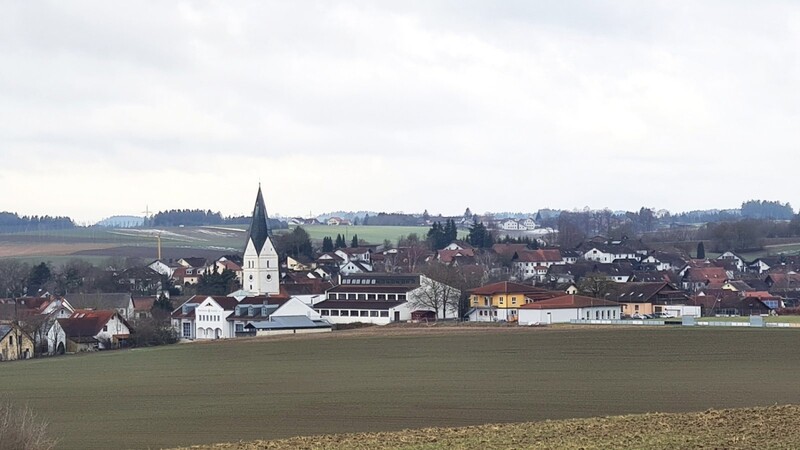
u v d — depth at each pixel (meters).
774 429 103.31
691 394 147.75
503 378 172.12
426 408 141.25
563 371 179.38
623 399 144.62
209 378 187.25
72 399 164.25
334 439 109.81
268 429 128.38
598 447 98.31
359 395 156.12
